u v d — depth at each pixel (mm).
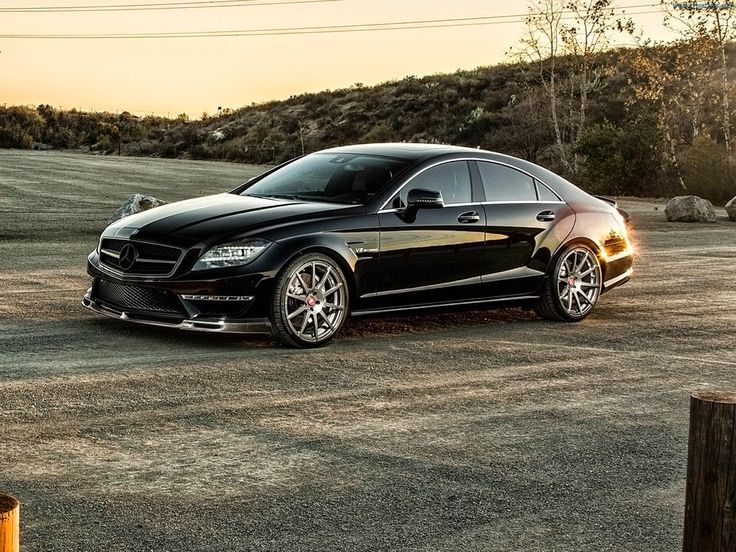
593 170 38594
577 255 9523
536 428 5801
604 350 8195
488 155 9156
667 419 6094
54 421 5602
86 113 85750
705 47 38562
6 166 36156
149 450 5145
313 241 7832
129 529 4074
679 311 10344
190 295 7656
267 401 6203
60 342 7730
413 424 5797
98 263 8281
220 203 8492
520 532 4191
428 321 9344
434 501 4531
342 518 4277
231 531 4086
